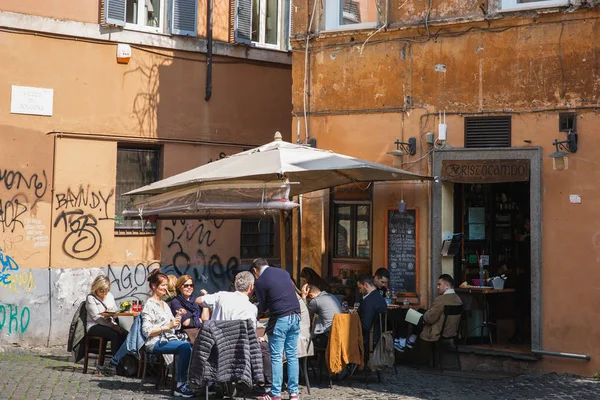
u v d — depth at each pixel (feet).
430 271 43.88
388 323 44.50
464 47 43.19
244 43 55.62
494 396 35.94
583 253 39.93
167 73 52.65
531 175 41.29
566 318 40.29
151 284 35.47
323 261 47.39
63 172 48.49
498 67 42.29
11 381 35.88
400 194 44.88
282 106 58.08
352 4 46.88
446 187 44.21
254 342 32.50
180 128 53.16
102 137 49.88
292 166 36.04
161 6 52.80
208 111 54.39
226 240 55.31
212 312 33.99
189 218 42.27
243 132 56.03
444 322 41.29
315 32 47.65
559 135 40.65
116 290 50.29
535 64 41.34
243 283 33.91
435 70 43.96
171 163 52.90
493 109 42.37
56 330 47.75
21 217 46.96
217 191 36.55
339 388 37.11
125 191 51.70
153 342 34.68
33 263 47.21
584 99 40.11
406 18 44.78
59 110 48.47
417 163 44.27
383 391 36.63
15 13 46.96
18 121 47.09
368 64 45.98
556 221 40.65
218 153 54.90
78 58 49.19
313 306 37.70
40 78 47.85
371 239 46.24
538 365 41.09
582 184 40.04
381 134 45.47
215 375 31.68
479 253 46.47
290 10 58.49
